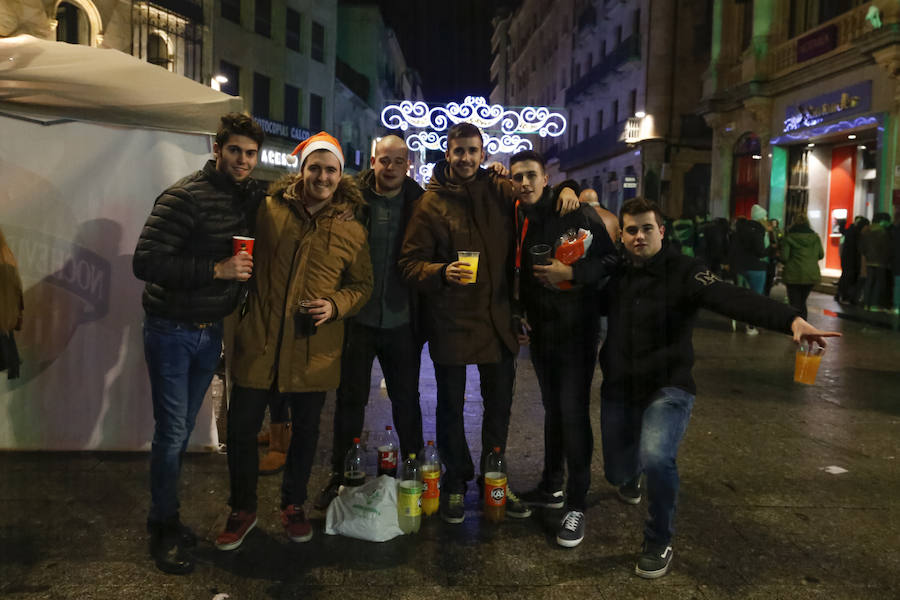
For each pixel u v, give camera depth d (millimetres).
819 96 16641
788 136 17953
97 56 3891
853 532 3342
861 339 9320
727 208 21500
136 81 3863
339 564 2949
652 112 27547
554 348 3283
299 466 3160
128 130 4062
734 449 4590
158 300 2887
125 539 3121
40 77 3637
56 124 3998
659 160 27438
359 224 3184
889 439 4848
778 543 3217
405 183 3508
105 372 4215
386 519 3191
